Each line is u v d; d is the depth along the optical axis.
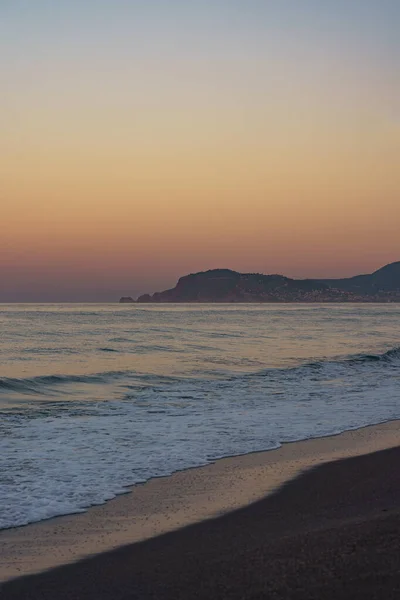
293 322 72.00
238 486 9.08
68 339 41.22
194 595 4.96
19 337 42.94
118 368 25.75
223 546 6.34
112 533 7.05
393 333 50.72
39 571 5.86
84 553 6.37
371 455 11.11
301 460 10.76
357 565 5.23
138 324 64.00
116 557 6.21
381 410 16.08
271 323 68.75
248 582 5.09
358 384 21.20
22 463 10.45
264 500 8.30
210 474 9.82
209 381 21.84
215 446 11.86
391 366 26.30
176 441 12.28
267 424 14.14
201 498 8.48
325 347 36.72
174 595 5.02
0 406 16.50
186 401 17.53
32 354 31.30
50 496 8.59
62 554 6.36
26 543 6.74
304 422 14.41
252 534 6.77
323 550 5.71
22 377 22.00
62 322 67.69
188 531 7.04
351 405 16.91
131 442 12.16
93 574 5.72
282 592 4.80
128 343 38.09
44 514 7.81
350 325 64.56
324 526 6.78
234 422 14.37
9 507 8.08
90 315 93.88
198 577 5.36
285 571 5.23
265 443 12.16
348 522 6.87
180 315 96.81
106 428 13.59
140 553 6.30
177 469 10.13
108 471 9.98
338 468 10.12
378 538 5.95
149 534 6.97
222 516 7.61
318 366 25.98
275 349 35.00
